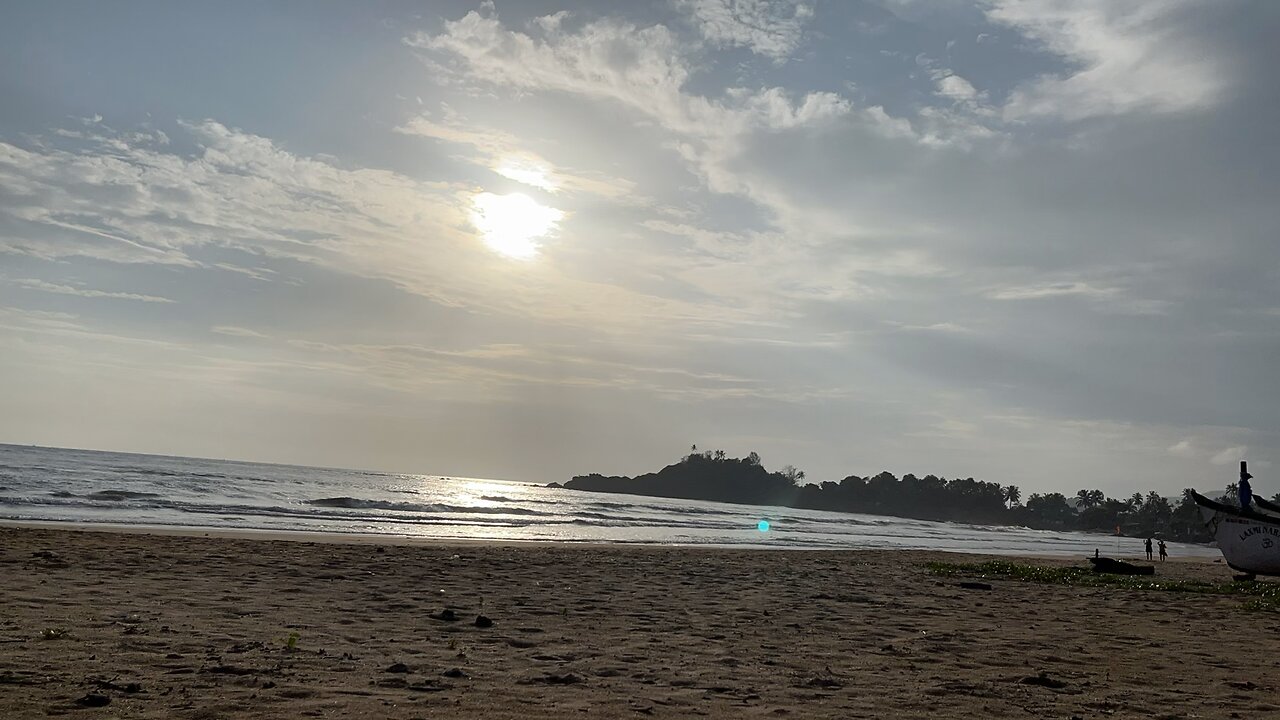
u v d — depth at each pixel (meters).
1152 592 24.00
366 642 10.41
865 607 17.44
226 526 38.47
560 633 12.10
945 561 38.81
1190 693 9.34
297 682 7.87
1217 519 35.06
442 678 8.46
